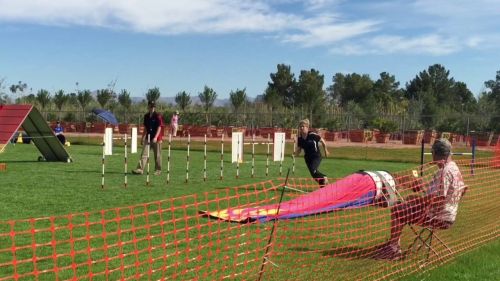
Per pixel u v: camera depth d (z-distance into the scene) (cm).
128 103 5234
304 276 542
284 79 7725
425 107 5666
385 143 3800
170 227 747
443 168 663
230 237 680
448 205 652
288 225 729
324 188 799
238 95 5259
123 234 702
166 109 5053
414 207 644
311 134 1216
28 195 1029
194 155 2302
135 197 1040
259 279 524
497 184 1212
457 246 698
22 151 2219
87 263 500
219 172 1598
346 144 3553
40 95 5284
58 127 2770
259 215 738
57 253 603
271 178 1474
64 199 991
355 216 781
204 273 539
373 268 583
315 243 654
